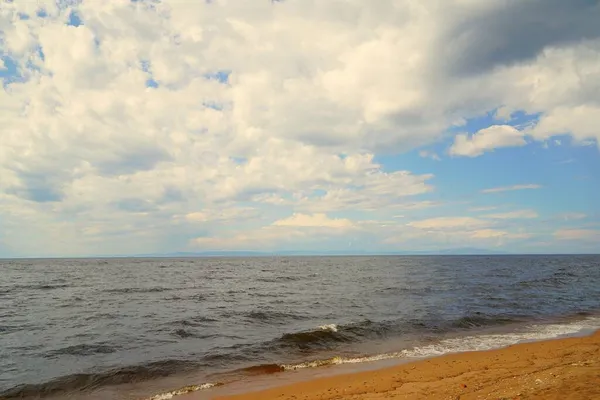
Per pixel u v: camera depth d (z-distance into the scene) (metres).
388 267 102.69
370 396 10.07
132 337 18.72
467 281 50.00
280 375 12.91
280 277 65.25
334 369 13.45
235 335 18.95
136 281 57.41
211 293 39.19
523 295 33.88
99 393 11.59
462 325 20.81
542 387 8.88
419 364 13.73
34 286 48.88
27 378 12.95
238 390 11.48
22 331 20.48
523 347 15.86
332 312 25.52
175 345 17.12
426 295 34.16
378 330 19.28
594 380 9.02
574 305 28.72
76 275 73.00
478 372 11.95
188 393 11.37
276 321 22.72
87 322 22.84
